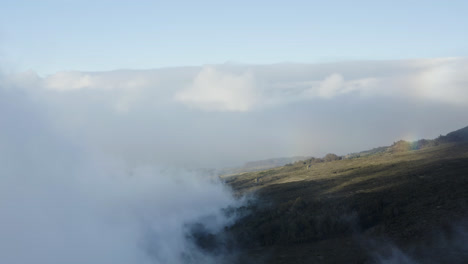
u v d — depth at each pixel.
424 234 33.16
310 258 34.16
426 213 37.50
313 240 39.44
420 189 46.09
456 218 34.38
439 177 51.28
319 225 41.50
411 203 41.78
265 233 43.97
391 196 46.31
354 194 53.91
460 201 38.22
